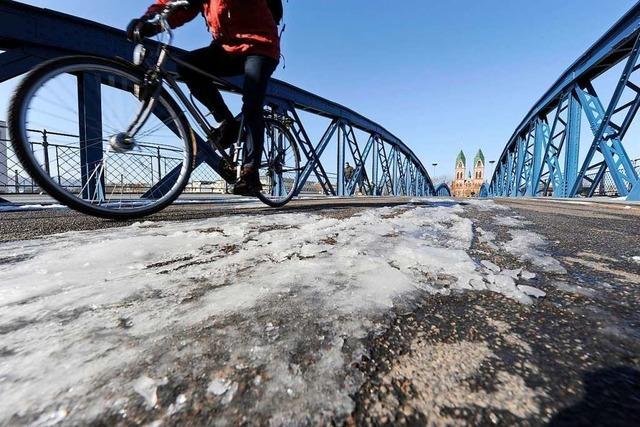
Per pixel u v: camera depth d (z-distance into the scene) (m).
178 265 0.81
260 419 0.30
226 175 2.25
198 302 0.57
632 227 1.68
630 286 0.71
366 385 0.35
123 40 5.57
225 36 1.94
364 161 16.41
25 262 0.81
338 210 2.35
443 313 0.55
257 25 1.94
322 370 0.38
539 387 0.36
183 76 2.01
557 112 13.06
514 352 0.43
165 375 0.36
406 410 0.32
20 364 0.37
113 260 0.84
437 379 0.37
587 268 0.86
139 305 0.55
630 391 0.35
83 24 5.13
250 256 0.90
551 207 3.31
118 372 0.36
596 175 9.14
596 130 9.11
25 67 4.68
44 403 0.31
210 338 0.44
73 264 0.80
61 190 1.54
